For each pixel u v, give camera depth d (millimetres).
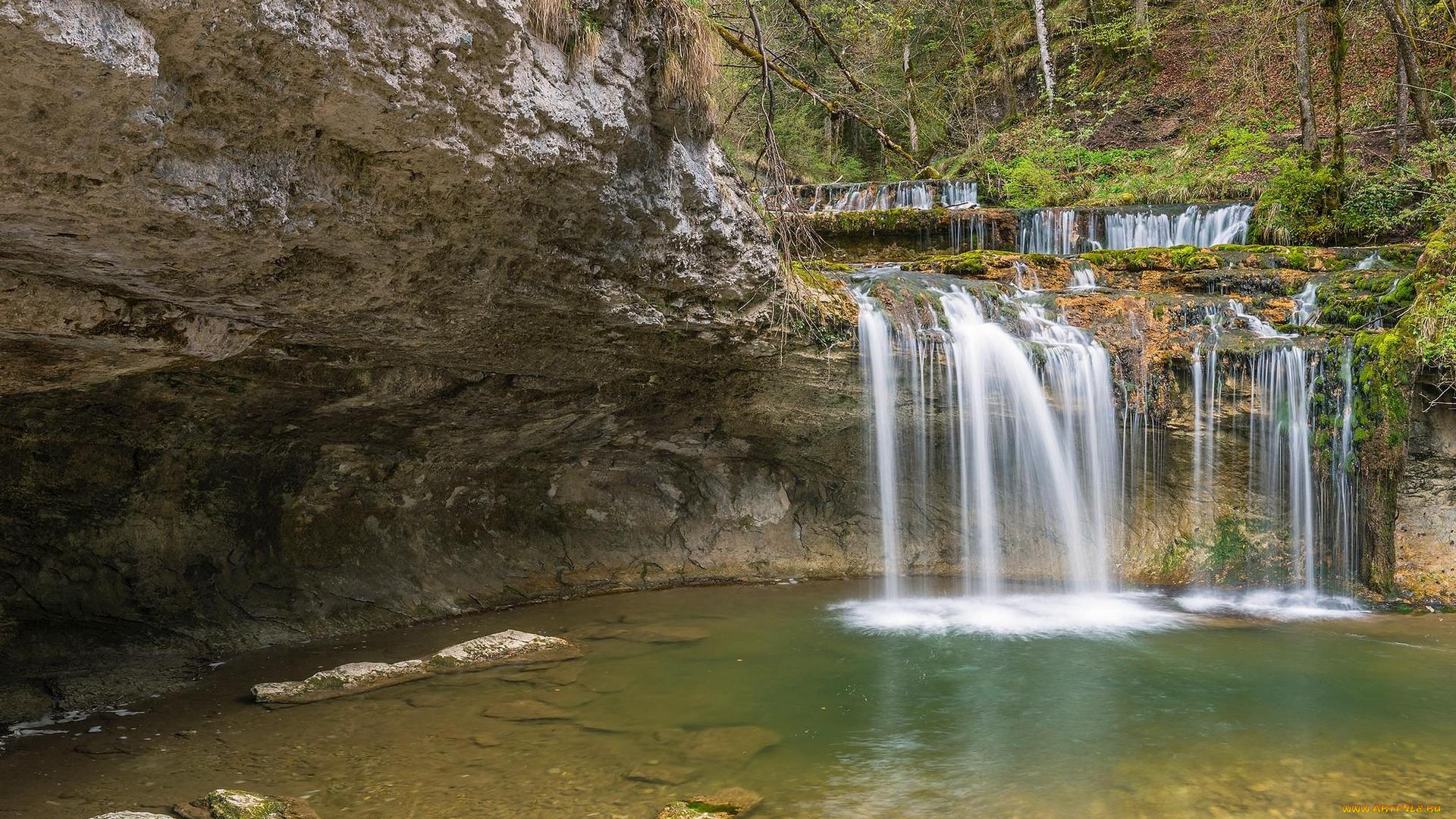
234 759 4992
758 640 7559
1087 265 10859
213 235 4074
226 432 7320
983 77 25547
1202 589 9398
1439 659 6902
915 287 9383
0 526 6641
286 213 4168
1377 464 8570
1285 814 4238
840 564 10359
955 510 9734
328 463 8211
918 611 8625
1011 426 9344
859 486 10312
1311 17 19453
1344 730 5359
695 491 10469
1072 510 9508
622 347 7613
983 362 9234
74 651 6484
